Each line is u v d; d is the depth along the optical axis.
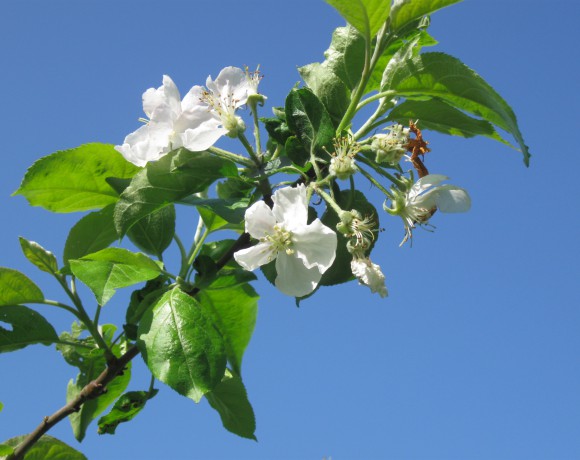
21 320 0.58
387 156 0.55
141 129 0.56
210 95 0.57
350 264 0.56
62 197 0.59
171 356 0.52
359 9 0.54
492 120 0.55
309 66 0.58
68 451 0.60
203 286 0.57
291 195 0.53
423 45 0.60
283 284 0.53
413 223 0.55
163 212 0.60
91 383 0.57
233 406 0.61
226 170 0.55
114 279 0.55
